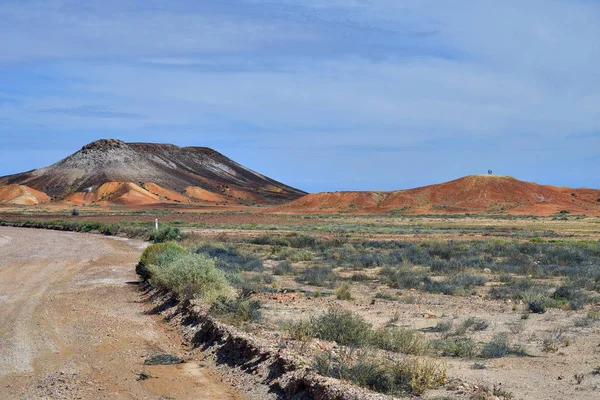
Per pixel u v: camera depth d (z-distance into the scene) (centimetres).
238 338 1184
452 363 1136
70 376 1068
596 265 3019
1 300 1922
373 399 798
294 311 1686
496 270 2916
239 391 988
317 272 2648
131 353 1246
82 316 1653
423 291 2230
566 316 1683
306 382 899
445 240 5231
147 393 979
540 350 1258
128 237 5378
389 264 3139
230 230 6906
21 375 1076
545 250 3844
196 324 1446
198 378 1068
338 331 1265
